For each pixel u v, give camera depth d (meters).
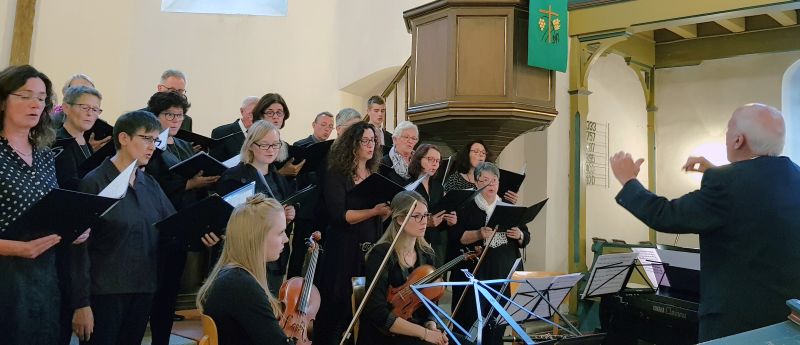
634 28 6.91
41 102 2.55
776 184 2.48
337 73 9.02
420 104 5.84
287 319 2.92
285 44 8.62
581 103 7.22
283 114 4.69
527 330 5.26
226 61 8.20
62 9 6.97
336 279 3.71
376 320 3.19
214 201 2.88
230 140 4.69
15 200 2.47
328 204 3.80
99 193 2.64
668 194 8.69
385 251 3.36
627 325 4.43
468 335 2.70
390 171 4.51
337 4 9.10
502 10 5.59
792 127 7.95
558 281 3.55
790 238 2.42
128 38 7.62
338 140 3.97
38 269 2.46
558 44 5.77
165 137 3.71
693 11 6.52
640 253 4.75
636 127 8.67
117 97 7.46
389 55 8.58
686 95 8.63
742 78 8.23
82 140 3.50
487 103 5.48
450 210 4.03
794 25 7.68
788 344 1.64
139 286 2.94
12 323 2.35
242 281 2.33
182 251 3.54
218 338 2.29
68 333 2.82
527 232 4.64
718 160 8.29
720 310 2.49
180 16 7.98
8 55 6.44
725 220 2.51
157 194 3.18
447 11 5.64
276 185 3.91
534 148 7.14
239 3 8.27
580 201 7.12
